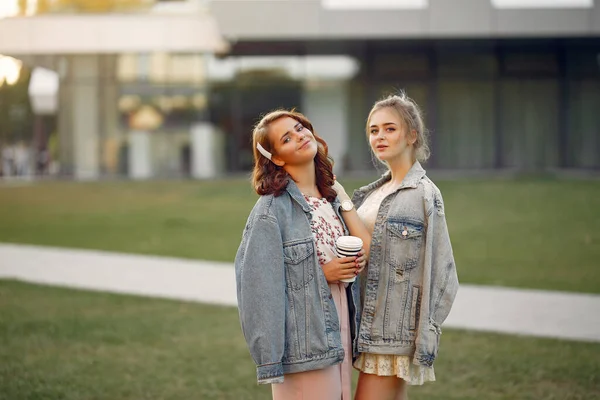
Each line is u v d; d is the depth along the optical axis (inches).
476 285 392.8
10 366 260.4
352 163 1164.5
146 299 370.6
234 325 318.7
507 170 1162.6
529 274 419.8
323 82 1163.3
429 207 148.9
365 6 1090.7
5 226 658.2
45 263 476.4
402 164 158.9
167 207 775.1
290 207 148.6
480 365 255.4
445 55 1163.3
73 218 704.4
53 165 1179.9
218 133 1170.0
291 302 145.6
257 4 1100.5
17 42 1147.9
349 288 152.6
